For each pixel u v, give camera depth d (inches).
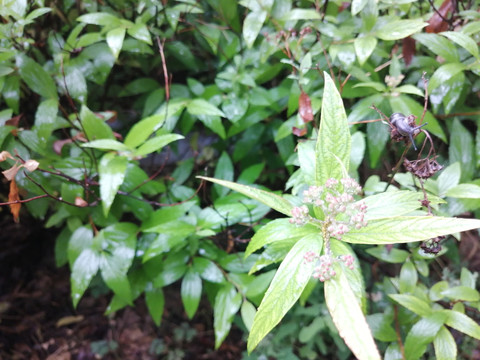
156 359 26.6
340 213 11.7
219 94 21.9
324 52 18.4
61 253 23.4
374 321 17.7
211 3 21.9
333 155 11.7
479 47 18.3
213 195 23.3
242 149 23.3
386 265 23.2
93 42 19.7
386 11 19.5
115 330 27.9
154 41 22.7
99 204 20.1
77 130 20.2
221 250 20.1
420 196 11.8
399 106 17.4
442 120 20.7
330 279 10.1
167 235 17.7
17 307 28.4
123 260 19.0
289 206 12.1
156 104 22.9
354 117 17.8
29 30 21.5
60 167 18.9
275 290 10.5
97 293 27.5
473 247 25.8
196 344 27.1
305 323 24.0
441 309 16.6
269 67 21.4
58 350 26.8
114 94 25.5
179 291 29.2
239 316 25.0
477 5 19.5
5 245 30.0
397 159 21.1
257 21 19.5
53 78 20.3
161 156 27.1
